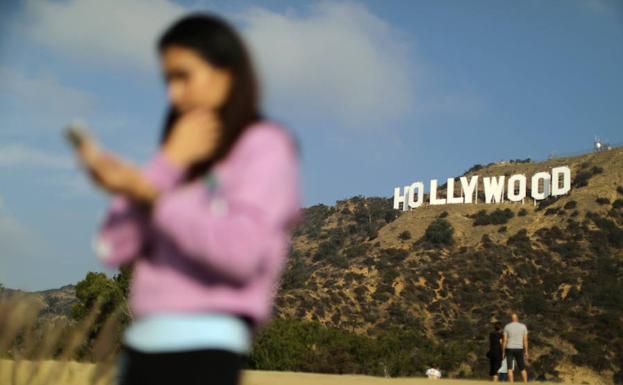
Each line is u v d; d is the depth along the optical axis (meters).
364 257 121.38
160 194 2.25
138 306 2.33
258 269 2.30
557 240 109.69
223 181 2.31
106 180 2.13
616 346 82.19
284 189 2.35
